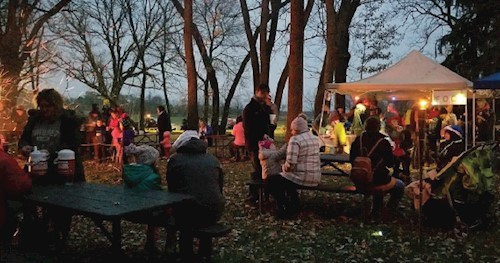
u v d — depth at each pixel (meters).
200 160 5.21
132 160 6.37
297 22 12.22
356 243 6.32
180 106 40.25
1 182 4.55
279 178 7.60
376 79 12.27
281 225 7.29
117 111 15.75
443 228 6.98
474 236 6.69
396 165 10.59
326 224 7.35
